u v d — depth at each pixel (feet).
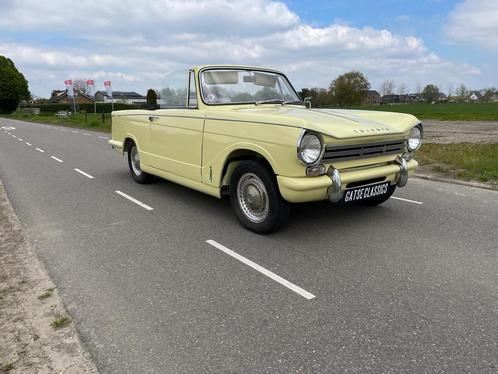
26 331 8.77
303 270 11.55
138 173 22.94
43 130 73.15
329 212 16.88
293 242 13.65
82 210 17.97
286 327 8.78
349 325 8.82
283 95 18.54
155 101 20.79
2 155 37.88
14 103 223.10
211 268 11.78
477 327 8.70
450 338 8.34
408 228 14.93
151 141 19.72
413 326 8.75
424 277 11.05
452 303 9.68
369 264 11.89
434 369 7.43
